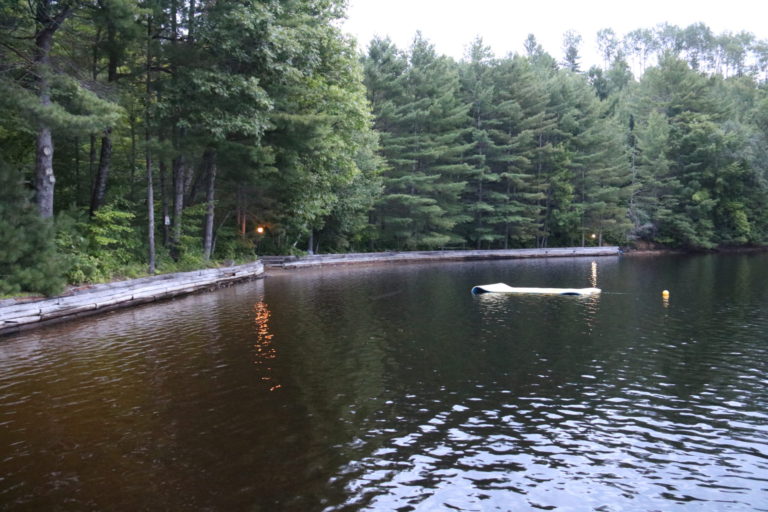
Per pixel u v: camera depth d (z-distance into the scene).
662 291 22.45
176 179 22.47
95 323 14.80
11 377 9.71
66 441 6.96
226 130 19.66
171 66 20.05
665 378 9.84
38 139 15.71
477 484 5.96
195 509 5.34
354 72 26.75
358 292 21.92
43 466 6.27
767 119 58.94
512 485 5.96
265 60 19.75
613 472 6.29
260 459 6.47
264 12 18.73
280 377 9.79
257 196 27.47
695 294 21.33
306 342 12.59
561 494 5.79
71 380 9.54
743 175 56.81
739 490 5.89
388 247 46.06
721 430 7.49
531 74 49.22
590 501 5.66
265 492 5.70
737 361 10.97
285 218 31.52
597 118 54.62
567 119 51.28
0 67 14.52
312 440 7.04
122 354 11.36
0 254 13.65
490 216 49.91
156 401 8.48
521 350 11.91
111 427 7.43
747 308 17.58
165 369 10.24
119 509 5.33
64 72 15.50
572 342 12.70
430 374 10.05
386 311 17.08
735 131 56.06
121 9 15.82
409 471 6.23
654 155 57.25
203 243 26.19
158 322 14.96
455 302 19.12
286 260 34.66
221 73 19.06
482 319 15.71
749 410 8.23
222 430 7.35
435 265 38.88
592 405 8.45
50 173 15.96
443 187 43.50
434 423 7.67
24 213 14.79
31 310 14.03
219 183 26.95
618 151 54.69
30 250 14.70
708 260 44.00
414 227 44.84
